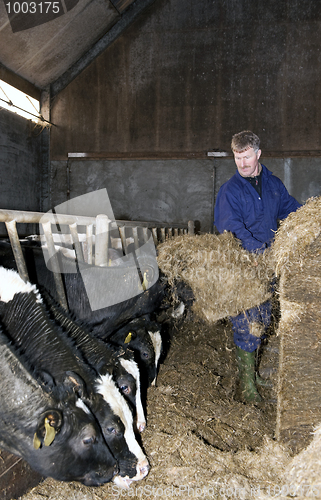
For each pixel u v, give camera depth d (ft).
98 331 10.43
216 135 30.19
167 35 30.48
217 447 8.28
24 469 7.10
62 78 31.58
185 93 30.50
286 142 29.22
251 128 29.68
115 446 6.94
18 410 6.20
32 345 7.06
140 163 31.17
